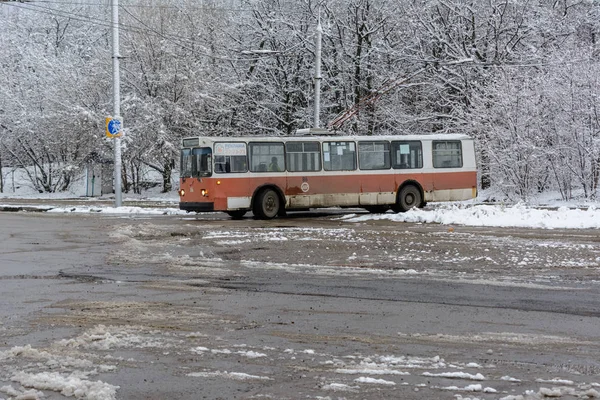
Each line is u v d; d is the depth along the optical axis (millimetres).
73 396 5746
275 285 11023
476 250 15039
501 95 33406
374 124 39875
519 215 21391
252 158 25141
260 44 42812
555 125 32375
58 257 14578
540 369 6469
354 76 40469
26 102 45719
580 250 14875
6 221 24141
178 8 41875
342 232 19172
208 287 10898
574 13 38125
